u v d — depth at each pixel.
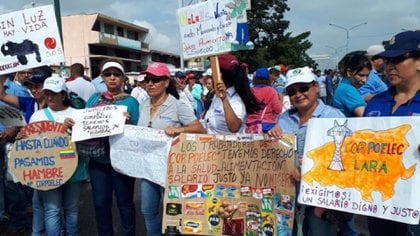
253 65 47.38
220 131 4.25
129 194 4.46
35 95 4.87
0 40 4.78
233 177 3.89
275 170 3.71
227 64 4.21
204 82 11.77
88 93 7.34
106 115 4.28
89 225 5.80
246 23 4.29
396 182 2.94
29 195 5.72
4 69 4.81
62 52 4.82
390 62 3.05
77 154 4.38
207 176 3.97
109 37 66.38
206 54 4.42
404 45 2.96
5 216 5.88
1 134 4.89
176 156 4.04
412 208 2.86
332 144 3.22
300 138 3.59
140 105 4.49
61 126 4.36
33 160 4.36
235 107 4.22
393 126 2.97
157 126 4.23
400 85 3.09
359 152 3.11
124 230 4.50
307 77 3.45
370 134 3.06
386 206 2.97
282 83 12.23
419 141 2.86
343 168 3.17
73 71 7.40
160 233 4.38
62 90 4.36
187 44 4.53
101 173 4.44
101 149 4.34
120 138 4.27
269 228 3.74
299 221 3.73
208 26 4.40
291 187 3.63
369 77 4.88
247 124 4.59
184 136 4.03
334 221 3.37
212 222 3.96
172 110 4.23
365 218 5.82
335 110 3.52
